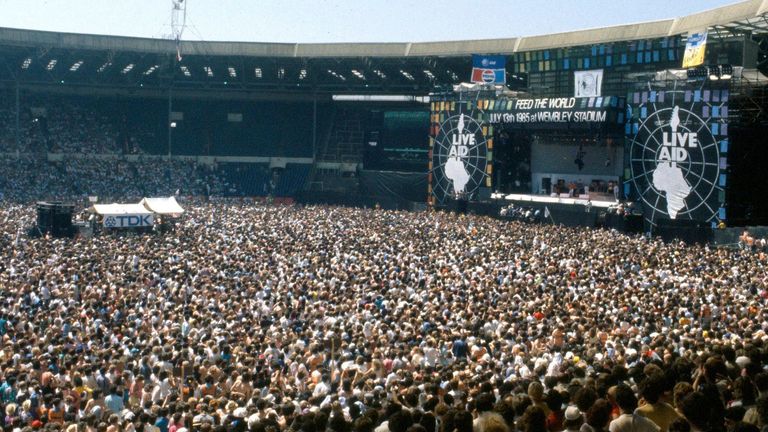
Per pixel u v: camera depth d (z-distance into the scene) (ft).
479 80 264.52
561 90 271.90
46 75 337.31
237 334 86.02
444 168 275.39
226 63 326.03
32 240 166.20
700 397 29.12
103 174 327.47
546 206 235.81
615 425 31.32
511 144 263.70
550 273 131.13
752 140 208.03
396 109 315.37
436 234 184.75
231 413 54.24
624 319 92.79
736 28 207.72
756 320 88.69
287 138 358.43
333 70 331.16
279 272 131.34
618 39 246.88
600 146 248.32
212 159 353.92
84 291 111.34
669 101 210.79
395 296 110.32
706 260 145.18
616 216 212.02
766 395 30.14
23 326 90.38
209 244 166.40
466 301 105.29
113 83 345.10
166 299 108.47
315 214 237.45
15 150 324.39
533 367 69.15
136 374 72.74
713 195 202.39
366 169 323.37
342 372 69.87
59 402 62.23
